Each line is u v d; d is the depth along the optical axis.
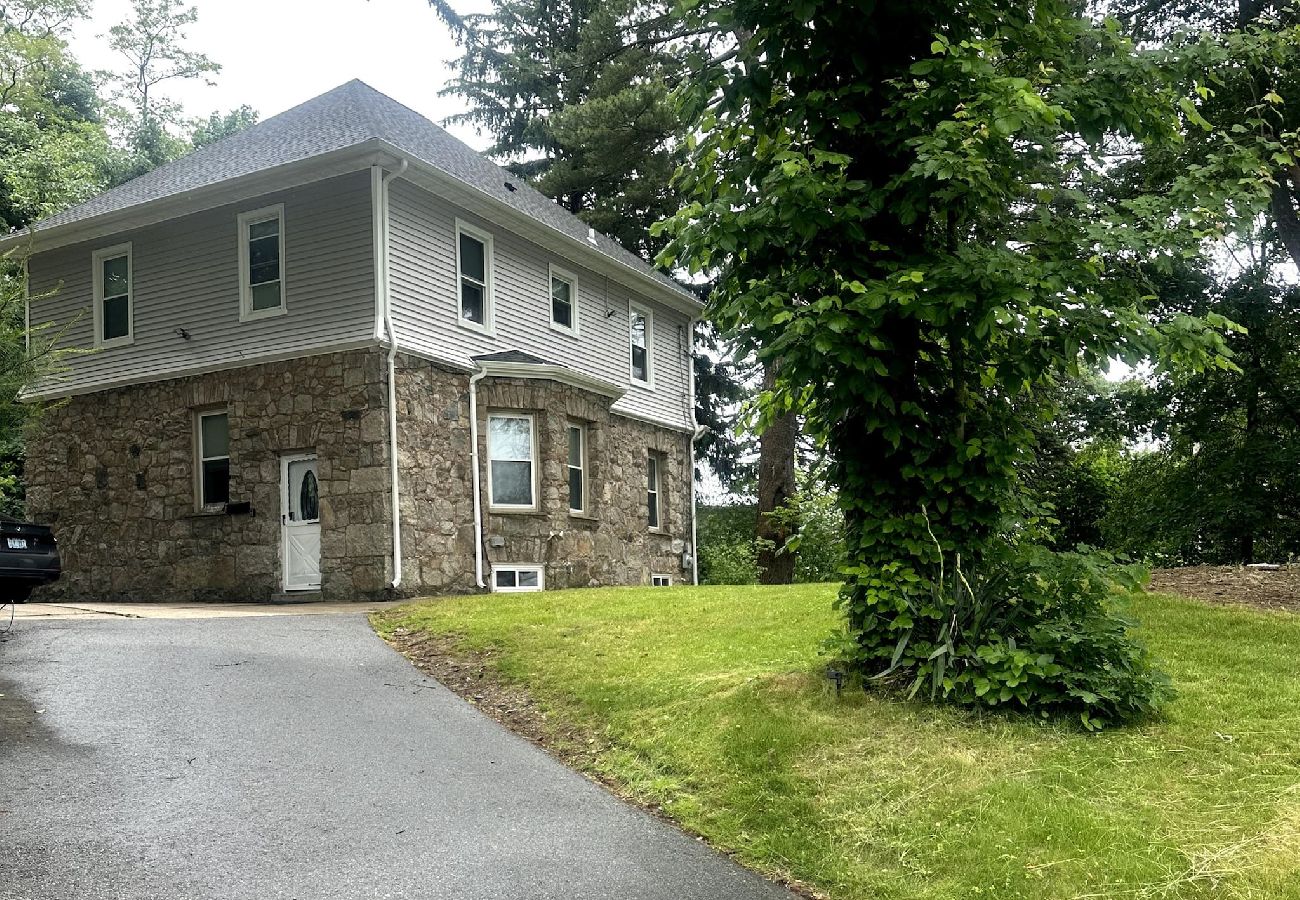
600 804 5.54
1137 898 3.97
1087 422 23.27
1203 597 9.12
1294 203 16.86
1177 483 23.08
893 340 6.00
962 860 4.44
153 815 5.16
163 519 15.60
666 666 7.65
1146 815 4.56
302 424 14.48
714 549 27.34
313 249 14.73
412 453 14.35
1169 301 19.23
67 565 16.34
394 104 19.23
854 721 5.79
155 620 10.92
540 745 6.59
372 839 4.93
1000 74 5.86
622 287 20.61
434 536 14.56
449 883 4.45
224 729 6.67
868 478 6.23
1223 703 5.81
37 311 17.27
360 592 13.74
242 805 5.34
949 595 5.96
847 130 6.00
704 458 32.44
